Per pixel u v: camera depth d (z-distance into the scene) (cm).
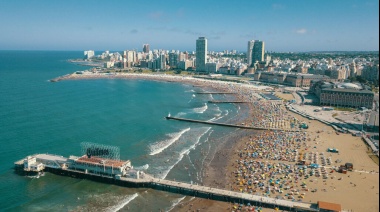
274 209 13788
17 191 14938
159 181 15888
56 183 15975
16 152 19312
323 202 13538
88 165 16638
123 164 16550
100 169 16450
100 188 15700
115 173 16262
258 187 15675
